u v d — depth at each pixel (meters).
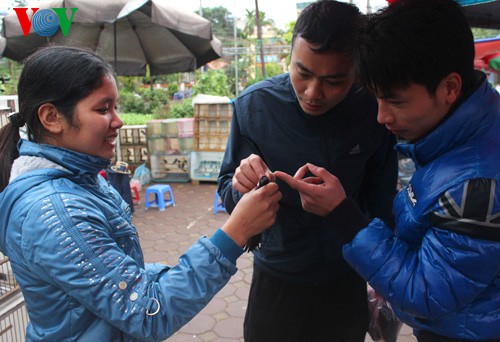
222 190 1.64
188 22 5.83
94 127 1.02
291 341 1.67
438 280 0.90
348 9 1.21
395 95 0.92
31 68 1.01
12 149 1.15
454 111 0.93
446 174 0.93
